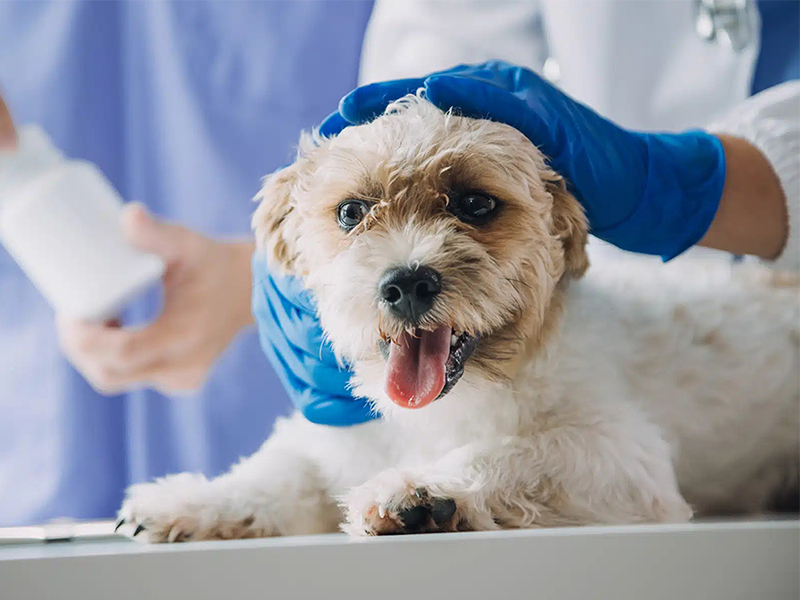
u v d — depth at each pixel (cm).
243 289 221
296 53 338
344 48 339
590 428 155
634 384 181
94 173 172
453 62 255
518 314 152
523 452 150
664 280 203
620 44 238
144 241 170
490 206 151
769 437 209
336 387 166
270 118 340
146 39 334
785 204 172
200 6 333
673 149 166
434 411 156
